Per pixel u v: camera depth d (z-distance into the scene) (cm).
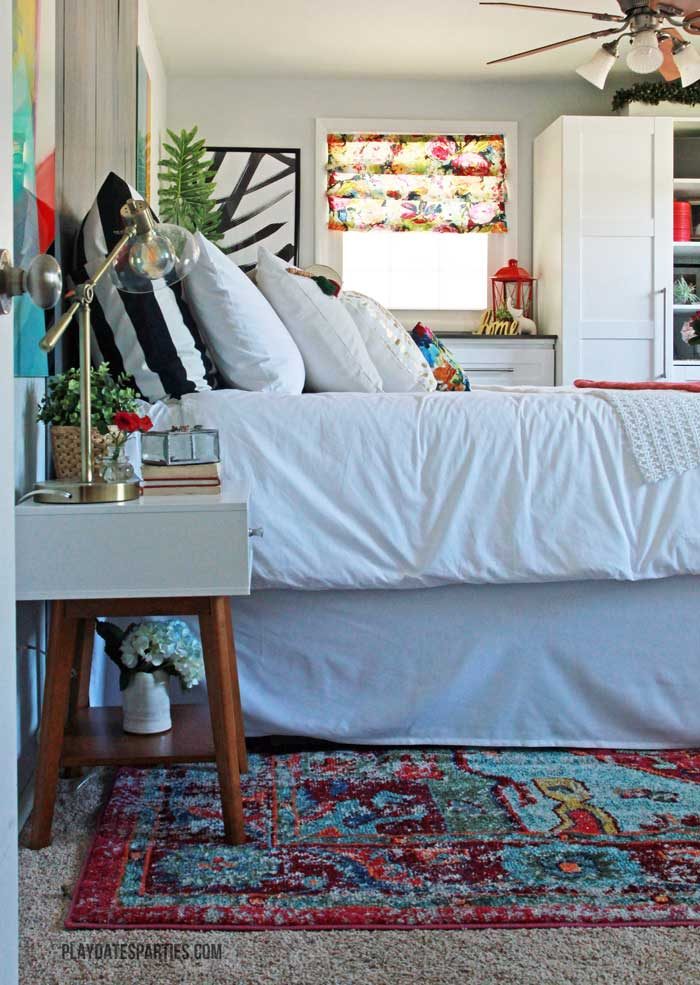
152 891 158
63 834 182
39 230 201
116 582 174
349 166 655
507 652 229
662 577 228
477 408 230
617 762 221
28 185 190
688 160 640
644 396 236
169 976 134
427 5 532
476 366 623
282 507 221
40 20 202
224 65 626
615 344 623
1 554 103
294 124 654
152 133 543
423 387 310
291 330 280
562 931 146
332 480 223
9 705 105
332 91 656
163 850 173
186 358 240
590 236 619
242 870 165
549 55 614
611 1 526
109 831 180
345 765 218
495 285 666
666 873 164
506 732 231
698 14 419
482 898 155
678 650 231
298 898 155
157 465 190
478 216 662
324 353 280
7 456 106
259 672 228
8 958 101
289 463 223
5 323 106
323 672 228
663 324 623
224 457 223
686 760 223
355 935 145
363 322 304
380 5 531
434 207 660
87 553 174
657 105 625
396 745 230
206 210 522
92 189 284
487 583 225
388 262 670
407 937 144
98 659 245
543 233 651
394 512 223
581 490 225
